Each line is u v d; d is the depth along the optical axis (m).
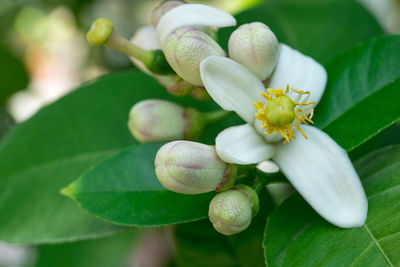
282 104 0.22
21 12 0.45
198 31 0.22
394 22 0.41
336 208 0.22
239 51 0.22
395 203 0.22
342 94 0.23
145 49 0.24
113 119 0.27
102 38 0.23
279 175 0.23
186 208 0.23
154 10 0.23
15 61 0.37
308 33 0.27
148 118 0.24
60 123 0.27
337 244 0.21
